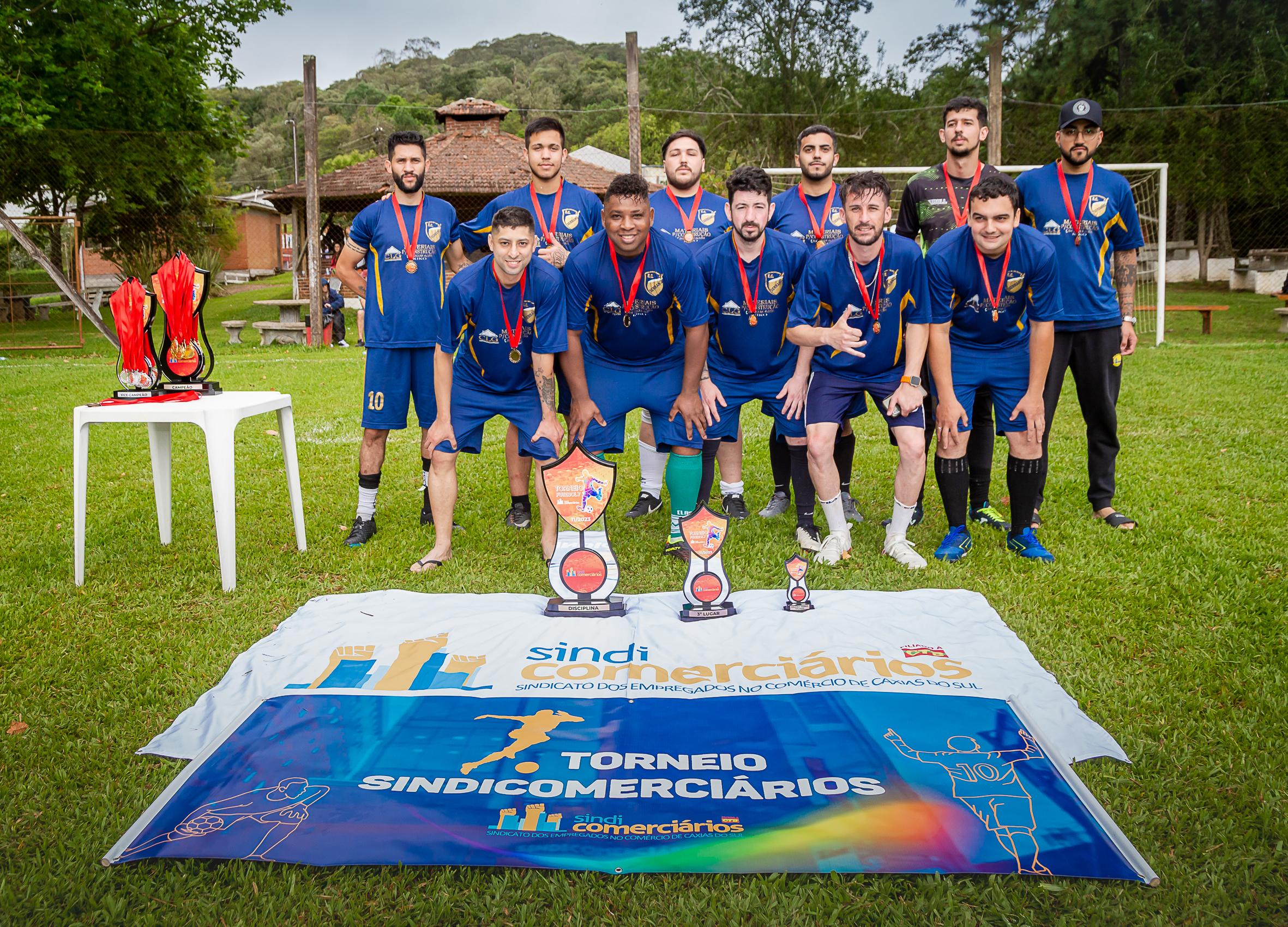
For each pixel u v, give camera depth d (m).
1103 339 4.12
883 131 32.03
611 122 56.47
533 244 3.41
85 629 3.12
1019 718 2.35
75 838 1.96
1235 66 23.56
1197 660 2.74
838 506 3.84
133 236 23.66
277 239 45.78
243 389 9.05
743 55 33.31
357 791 2.06
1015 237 3.55
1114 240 4.23
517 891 1.78
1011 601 3.26
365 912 1.74
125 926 1.71
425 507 4.43
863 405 4.11
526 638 2.94
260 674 2.68
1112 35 25.27
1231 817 1.99
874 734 2.28
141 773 2.22
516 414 3.77
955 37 29.86
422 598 3.32
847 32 32.59
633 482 5.29
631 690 2.57
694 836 1.90
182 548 4.02
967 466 3.85
